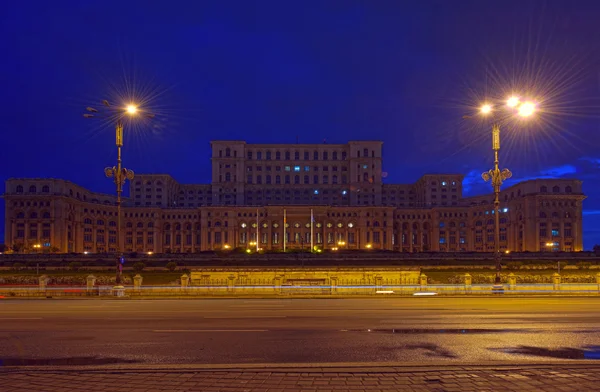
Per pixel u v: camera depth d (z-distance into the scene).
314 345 12.93
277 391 8.22
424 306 23.47
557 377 8.98
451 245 155.62
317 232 148.62
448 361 10.62
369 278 44.09
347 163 170.12
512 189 146.75
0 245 139.62
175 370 9.67
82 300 28.25
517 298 28.11
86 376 9.26
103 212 151.38
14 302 26.97
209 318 18.77
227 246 147.75
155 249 152.62
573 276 39.66
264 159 169.75
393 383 8.66
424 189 169.25
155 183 164.12
